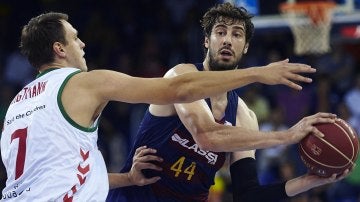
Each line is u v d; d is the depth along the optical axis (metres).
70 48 11.90
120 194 14.35
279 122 29.48
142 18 40.12
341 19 27.69
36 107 11.16
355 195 27.81
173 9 39.91
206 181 14.15
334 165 12.24
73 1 41.38
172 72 13.70
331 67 33.38
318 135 12.19
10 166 11.28
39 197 10.77
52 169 10.83
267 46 35.25
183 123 13.02
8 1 41.94
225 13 13.70
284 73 11.17
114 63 36.78
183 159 13.80
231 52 13.61
